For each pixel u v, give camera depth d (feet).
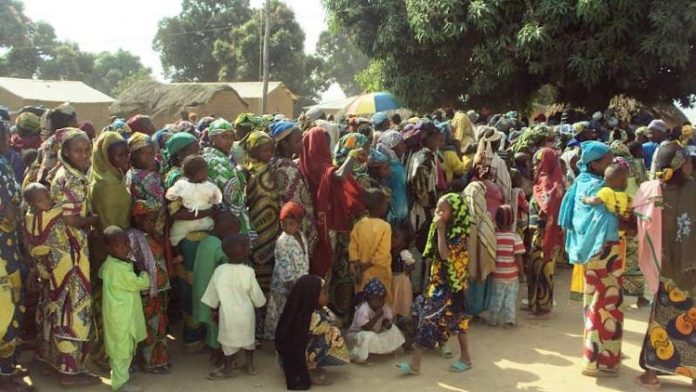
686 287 16.38
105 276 15.80
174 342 19.90
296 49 142.82
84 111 93.20
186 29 158.40
